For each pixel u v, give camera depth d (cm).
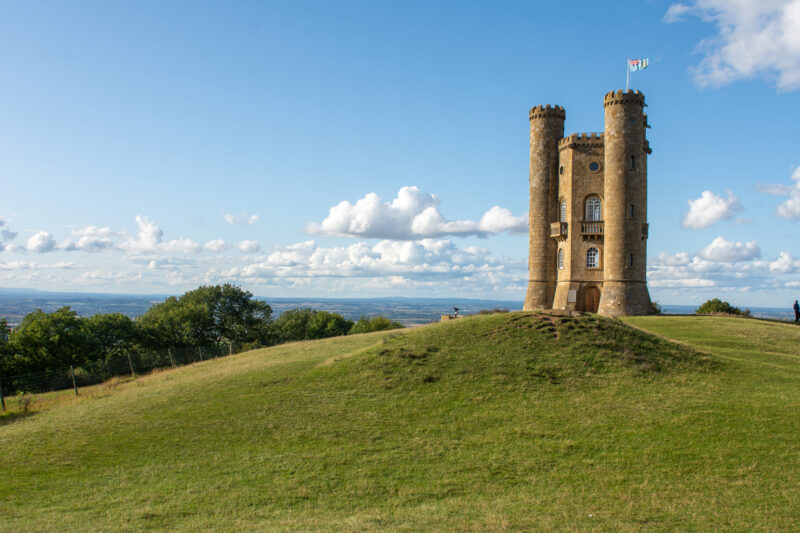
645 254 5744
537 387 2566
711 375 2778
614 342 3086
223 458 1948
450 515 1498
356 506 1585
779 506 1494
